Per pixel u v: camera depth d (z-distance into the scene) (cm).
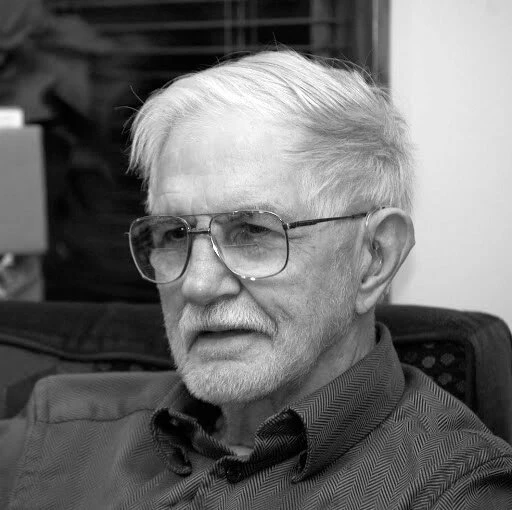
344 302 110
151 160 115
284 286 105
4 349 155
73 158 320
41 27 297
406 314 139
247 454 113
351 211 109
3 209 221
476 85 206
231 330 107
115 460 122
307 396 106
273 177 105
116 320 154
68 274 335
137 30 291
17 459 132
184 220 108
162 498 110
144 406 128
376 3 212
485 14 202
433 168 212
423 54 210
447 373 133
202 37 285
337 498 101
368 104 113
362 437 107
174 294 111
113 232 324
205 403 123
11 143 219
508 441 134
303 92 107
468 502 97
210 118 107
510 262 211
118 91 311
